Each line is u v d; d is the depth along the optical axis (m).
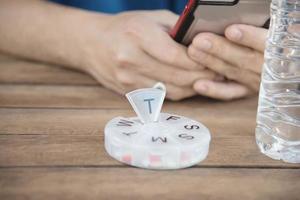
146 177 0.53
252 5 0.63
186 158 0.55
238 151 0.59
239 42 0.68
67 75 0.81
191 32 0.68
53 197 0.50
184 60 0.69
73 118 0.65
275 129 0.59
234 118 0.68
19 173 0.53
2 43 0.88
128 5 1.06
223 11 0.64
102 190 0.51
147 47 0.69
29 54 0.87
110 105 0.70
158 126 0.58
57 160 0.55
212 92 0.71
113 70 0.73
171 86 0.72
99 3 1.05
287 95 0.60
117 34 0.73
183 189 0.52
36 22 0.85
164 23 0.76
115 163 0.55
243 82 0.73
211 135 0.62
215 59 0.70
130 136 0.56
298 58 0.59
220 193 0.51
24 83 0.77
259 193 0.52
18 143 0.58
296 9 0.58
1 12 0.88
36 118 0.65
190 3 0.63
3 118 0.64
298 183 0.54
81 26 0.79
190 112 0.69
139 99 0.59
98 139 0.60
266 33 0.67
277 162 0.57
